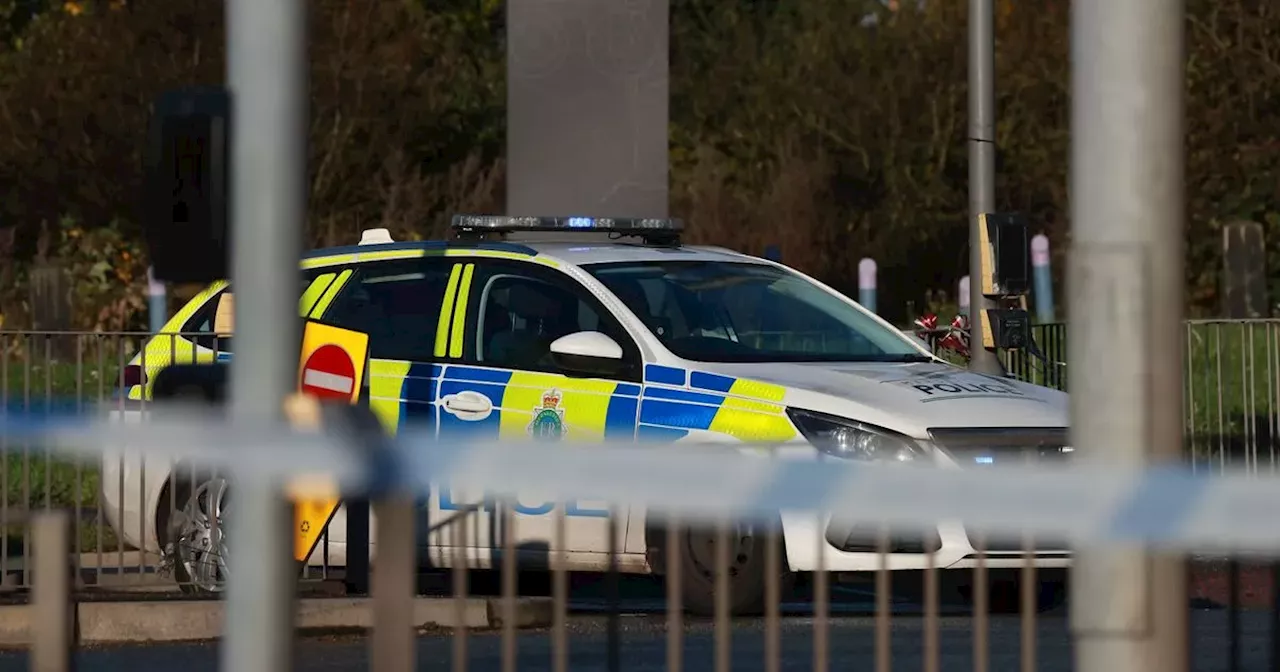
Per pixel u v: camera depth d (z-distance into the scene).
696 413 36.31
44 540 18.80
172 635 34.88
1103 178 17.75
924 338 55.31
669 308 38.84
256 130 18.44
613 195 54.75
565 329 38.69
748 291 40.03
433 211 134.88
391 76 131.62
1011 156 142.00
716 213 138.25
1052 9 143.12
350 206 131.62
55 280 109.19
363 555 37.19
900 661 31.73
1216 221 137.50
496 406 38.34
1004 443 35.19
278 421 18.30
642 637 34.19
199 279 23.48
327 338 36.47
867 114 143.00
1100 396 17.67
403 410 39.22
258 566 18.12
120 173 127.81
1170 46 17.72
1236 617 24.91
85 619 34.78
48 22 132.88
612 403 37.25
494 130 147.12
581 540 35.53
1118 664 17.47
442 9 165.25
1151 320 17.61
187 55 129.88
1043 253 121.75
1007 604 35.81
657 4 54.66
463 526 22.33
